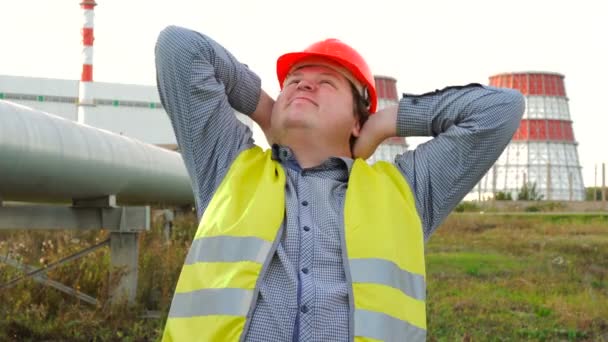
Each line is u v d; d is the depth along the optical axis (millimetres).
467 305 8719
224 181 2711
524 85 63531
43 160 6414
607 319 8109
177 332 2447
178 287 2551
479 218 24719
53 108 49469
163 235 12078
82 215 7902
